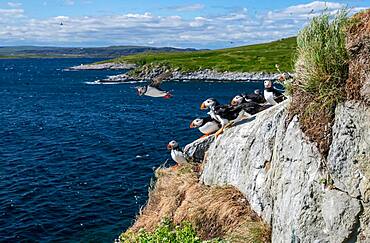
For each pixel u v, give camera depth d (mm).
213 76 113562
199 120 15750
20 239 19406
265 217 10547
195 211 12148
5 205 23078
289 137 9039
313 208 8016
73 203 23250
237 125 13680
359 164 7375
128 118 52531
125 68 173750
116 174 28266
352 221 7395
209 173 13750
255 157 11461
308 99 8625
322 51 8344
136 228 14211
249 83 100625
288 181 8844
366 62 7484
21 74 156125
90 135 42000
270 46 171375
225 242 10047
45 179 27547
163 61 131750
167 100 69938
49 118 54500
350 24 8125
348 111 7613
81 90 93000
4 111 61812
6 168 30297
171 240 9648
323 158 8023
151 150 34719
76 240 19172
